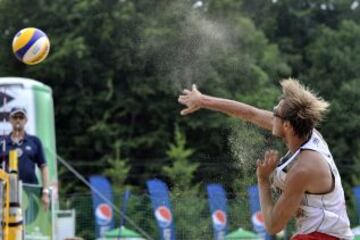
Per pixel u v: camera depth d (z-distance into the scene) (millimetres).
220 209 26266
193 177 52969
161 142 62656
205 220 27328
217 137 57750
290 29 69875
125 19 54594
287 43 68938
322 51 65188
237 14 53875
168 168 55062
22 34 17859
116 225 33406
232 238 25719
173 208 28156
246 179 17531
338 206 9766
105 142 63469
